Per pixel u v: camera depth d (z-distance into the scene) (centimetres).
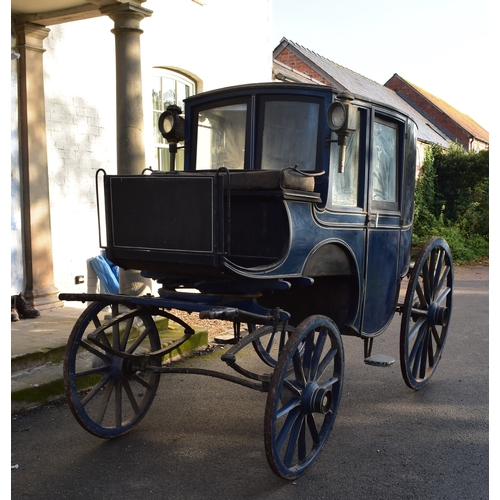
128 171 585
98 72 737
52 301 676
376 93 2477
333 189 400
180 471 358
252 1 1041
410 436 412
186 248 333
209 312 304
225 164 449
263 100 425
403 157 488
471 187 2122
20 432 412
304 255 360
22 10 618
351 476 354
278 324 354
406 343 482
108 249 374
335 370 385
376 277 451
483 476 354
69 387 374
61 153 696
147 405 426
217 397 487
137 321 603
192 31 898
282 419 449
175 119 470
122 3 566
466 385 527
